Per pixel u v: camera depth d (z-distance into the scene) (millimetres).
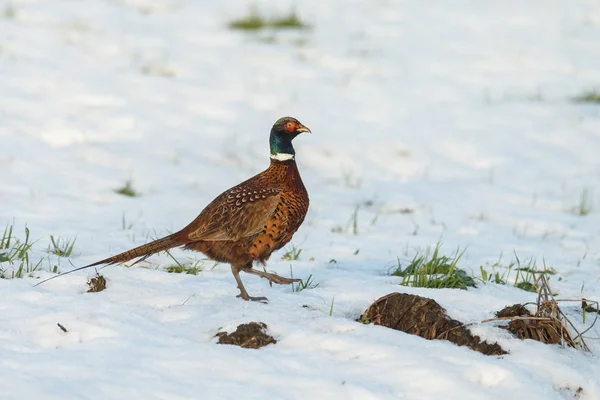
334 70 27141
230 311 9984
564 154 21297
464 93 25594
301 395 8094
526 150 21406
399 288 11172
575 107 24422
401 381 8391
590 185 19484
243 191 11133
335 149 21000
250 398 7973
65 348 8914
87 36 28094
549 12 35438
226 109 22891
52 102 21938
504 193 18797
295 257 13586
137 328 9344
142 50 27328
